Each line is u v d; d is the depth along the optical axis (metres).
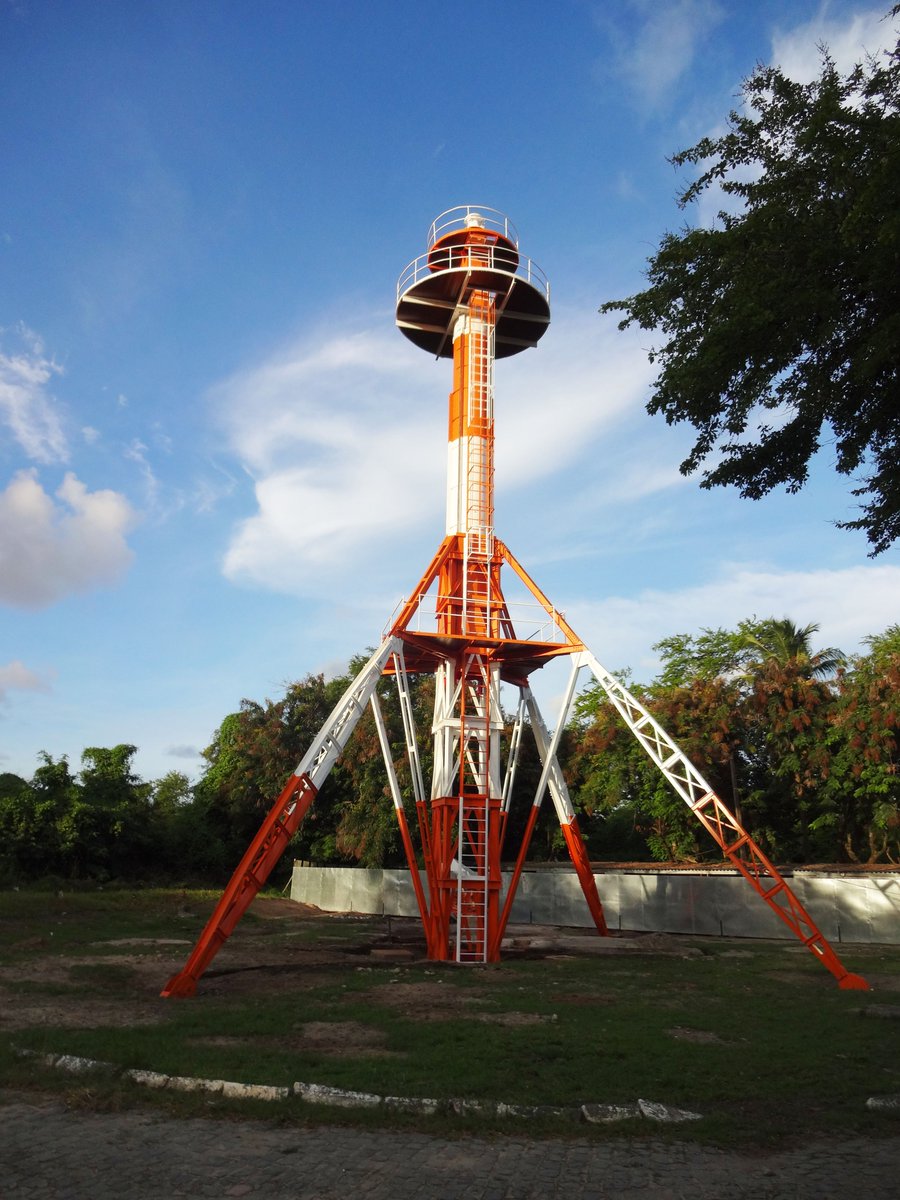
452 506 26.34
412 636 23.83
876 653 46.22
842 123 11.68
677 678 54.34
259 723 52.84
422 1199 6.84
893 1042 12.42
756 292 11.73
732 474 13.87
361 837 44.88
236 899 17.95
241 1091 9.29
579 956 23.92
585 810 45.69
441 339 29.23
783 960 22.98
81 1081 9.78
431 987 17.41
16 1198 6.76
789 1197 6.93
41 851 45.19
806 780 39.06
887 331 10.73
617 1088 9.77
